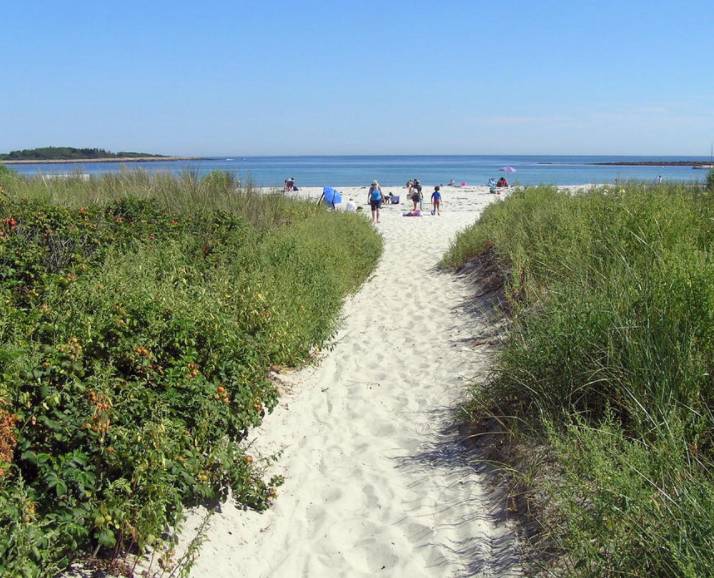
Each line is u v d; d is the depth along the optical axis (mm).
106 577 2986
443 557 3525
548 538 3393
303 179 67688
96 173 13383
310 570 3514
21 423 3141
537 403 4453
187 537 3486
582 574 2879
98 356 3854
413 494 4262
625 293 4867
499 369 5242
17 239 6188
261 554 3668
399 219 23312
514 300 7148
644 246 6297
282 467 4645
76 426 3223
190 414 3988
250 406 4543
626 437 3854
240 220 9570
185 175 13539
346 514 4066
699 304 4254
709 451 3465
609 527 2932
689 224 6965
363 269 11586
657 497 2994
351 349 7535
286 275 7344
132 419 3578
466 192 40938
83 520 2928
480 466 4441
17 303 4957
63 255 6387
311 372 6676
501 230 10875
